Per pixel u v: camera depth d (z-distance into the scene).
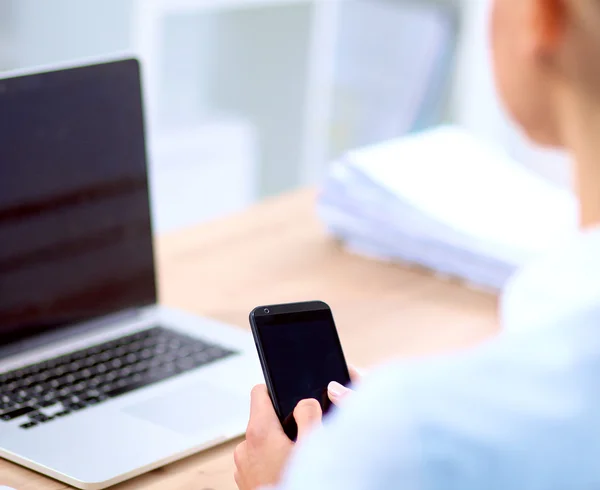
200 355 1.13
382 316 1.32
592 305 0.46
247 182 3.38
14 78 1.12
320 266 1.49
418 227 1.47
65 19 2.65
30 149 1.13
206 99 3.20
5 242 1.11
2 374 1.06
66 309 1.18
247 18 3.20
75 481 0.86
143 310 1.27
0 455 0.91
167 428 0.96
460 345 1.24
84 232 1.19
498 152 1.76
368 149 1.63
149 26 2.88
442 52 3.45
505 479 0.43
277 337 0.85
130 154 1.24
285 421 0.79
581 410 0.43
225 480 0.90
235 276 1.44
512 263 1.37
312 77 3.45
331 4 3.39
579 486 0.43
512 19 0.50
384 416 0.45
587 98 0.48
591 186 0.50
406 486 0.43
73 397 1.01
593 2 0.46
